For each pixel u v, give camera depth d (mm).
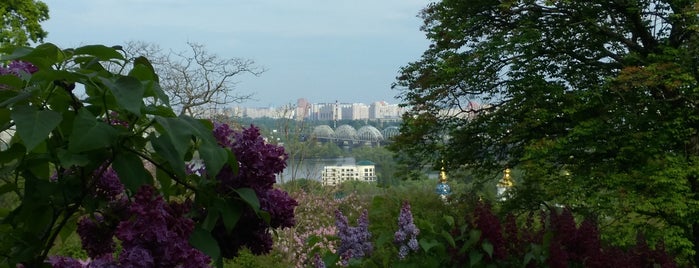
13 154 1977
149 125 1884
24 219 2049
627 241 14289
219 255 1966
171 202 1998
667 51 15242
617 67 17688
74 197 2053
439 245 4777
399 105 19297
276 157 2123
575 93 16422
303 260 11719
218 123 2182
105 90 1902
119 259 1754
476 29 18797
